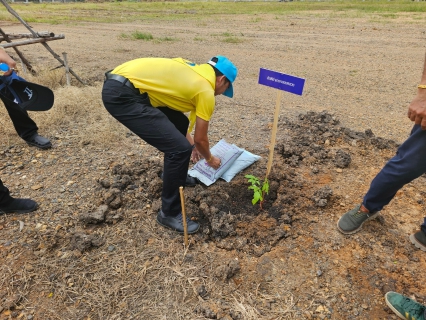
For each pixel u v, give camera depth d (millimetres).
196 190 3047
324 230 2662
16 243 2533
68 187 3148
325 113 4477
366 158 3590
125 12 20422
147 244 2559
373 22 13133
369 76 6660
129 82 2285
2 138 3998
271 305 2131
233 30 12484
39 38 5316
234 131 4254
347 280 2281
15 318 2053
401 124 4504
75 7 24422
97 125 4289
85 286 2238
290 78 2441
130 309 2107
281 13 17516
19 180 3258
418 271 2344
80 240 2521
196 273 2330
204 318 2051
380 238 2590
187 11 20172
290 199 2967
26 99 3400
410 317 2008
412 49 8719
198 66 2412
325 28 12297
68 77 5645
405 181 2236
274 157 3598
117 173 3330
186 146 2324
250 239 2607
